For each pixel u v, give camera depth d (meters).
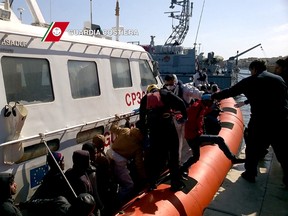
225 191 4.89
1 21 3.15
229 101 11.08
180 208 3.61
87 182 3.16
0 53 3.05
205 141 4.59
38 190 3.11
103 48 4.87
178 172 3.99
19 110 2.96
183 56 22.31
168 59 22.62
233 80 25.38
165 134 3.94
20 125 3.00
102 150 4.08
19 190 3.23
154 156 4.13
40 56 3.56
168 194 3.79
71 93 4.05
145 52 6.36
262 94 4.50
